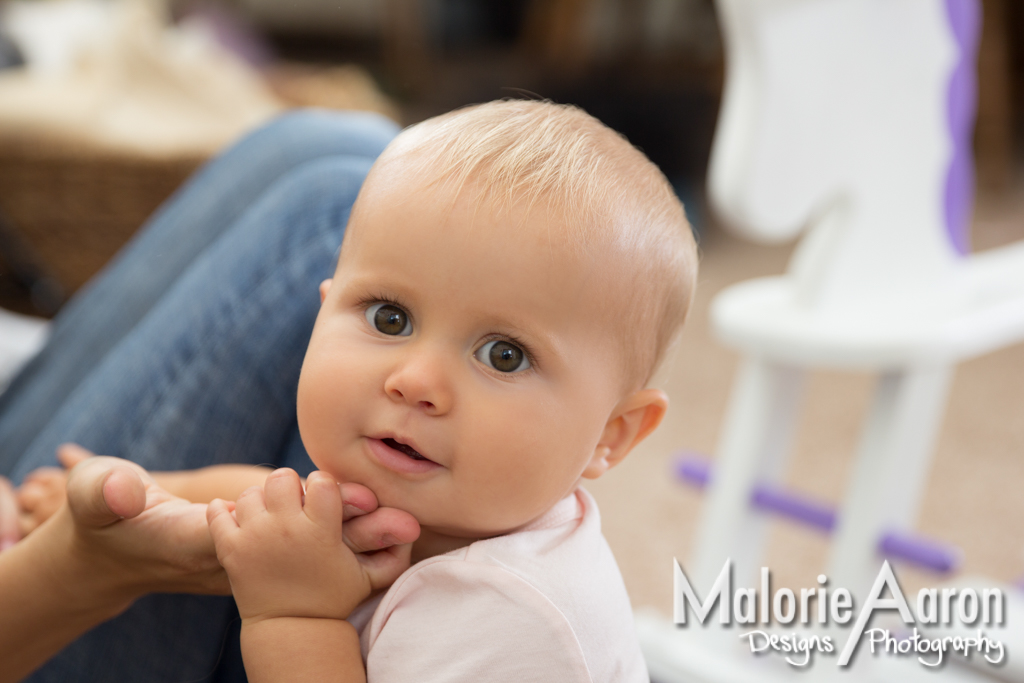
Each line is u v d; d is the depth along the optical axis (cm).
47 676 63
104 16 266
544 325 43
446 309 43
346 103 246
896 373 105
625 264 46
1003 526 166
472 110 51
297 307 68
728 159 97
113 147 209
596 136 50
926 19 106
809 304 109
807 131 98
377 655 46
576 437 46
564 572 46
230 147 97
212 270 73
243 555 43
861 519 107
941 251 117
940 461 187
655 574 152
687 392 215
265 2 467
